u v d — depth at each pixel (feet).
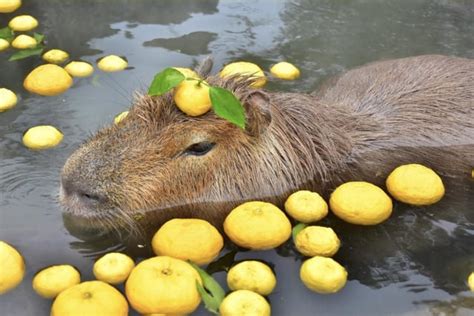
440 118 3.87
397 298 3.01
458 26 4.96
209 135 3.24
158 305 2.79
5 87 4.17
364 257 3.20
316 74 4.43
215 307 2.86
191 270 2.90
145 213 3.30
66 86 4.18
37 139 3.73
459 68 4.11
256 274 2.95
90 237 3.22
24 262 3.07
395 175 3.50
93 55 4.51
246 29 4.83
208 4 5.07
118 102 4.08
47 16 4.89
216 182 3.37
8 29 4.70
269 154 3.41
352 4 5.13
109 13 4.93
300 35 4.80
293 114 3.51
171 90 3.20
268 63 4.51
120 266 2.98
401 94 3.95
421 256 3.21
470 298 3.02
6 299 2.90
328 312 2.93
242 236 3.14
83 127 3.87
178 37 4.71
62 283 2.92
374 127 3.80
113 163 3.21
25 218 3.30
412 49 4.70
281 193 3.48
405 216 3.42
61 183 3.31
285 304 2.95
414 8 5.12
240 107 3.06
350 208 3.33
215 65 4.44
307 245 3.16
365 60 4.57
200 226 3.10
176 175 3.28
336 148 3.63
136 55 4.51
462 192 3.55
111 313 2.73
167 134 3.21
